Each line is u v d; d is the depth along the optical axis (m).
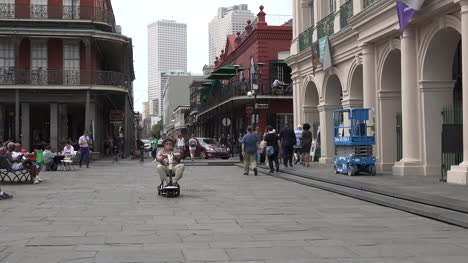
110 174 18.48
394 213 8.63
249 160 18.16
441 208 8.55
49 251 5.63
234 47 46.91
